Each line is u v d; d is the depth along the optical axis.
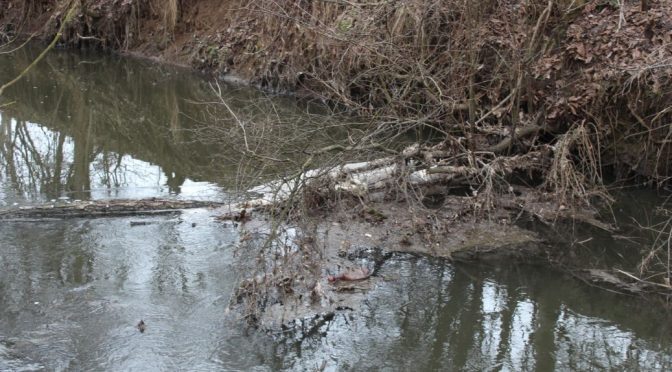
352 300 5.48
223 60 14.41
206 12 15.90
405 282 5.82
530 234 6.87
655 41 8.09
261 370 4.58
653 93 7.79
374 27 8.46
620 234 6.96
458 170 7.54
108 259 6.02
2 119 10.98
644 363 4.80
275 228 5.62
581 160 7.87
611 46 8.19
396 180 7.25
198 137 9.98
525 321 5.32
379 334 5.05
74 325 5.00
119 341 4.82
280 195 6.88
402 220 6.97
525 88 8.51
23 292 5.42
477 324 5.24
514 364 4.75
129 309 5.23
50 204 7.05
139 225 6.75
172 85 13.90
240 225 6.77
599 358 4.86
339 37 8.53
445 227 6.80
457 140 7.50
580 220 7.24
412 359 4.77
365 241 6.50
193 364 4.61
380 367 4.67
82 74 14.91
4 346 4.71
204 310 5.25
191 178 8.27
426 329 5.14
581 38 8.44
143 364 4.58
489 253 6.43
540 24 8.41
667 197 7.93
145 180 8.14
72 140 9.93
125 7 17.03
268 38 13.30
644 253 6.57
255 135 6.95
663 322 5.38
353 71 9.56
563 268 6.21
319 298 5.46
